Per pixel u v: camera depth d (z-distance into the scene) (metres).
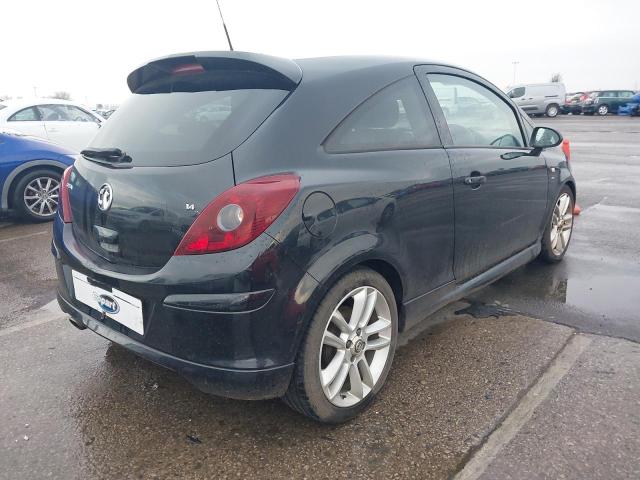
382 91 2.63
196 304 2.03
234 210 1.99
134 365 3.02
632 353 3.00
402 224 2.53
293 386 2.24
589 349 3.06
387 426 2.43
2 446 2.33
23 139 6.66
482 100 3.43
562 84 32.41
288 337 2.12
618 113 33.25
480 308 3.70
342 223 2.22
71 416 2.55
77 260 2.52
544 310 3.64
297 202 2.07
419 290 2.79
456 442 2.30
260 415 2.54
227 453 2.28
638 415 2.44
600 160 11.77
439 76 3.09
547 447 2.25
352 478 2.12
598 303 3.73
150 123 2.50
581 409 2.50
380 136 2.56
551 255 4.46
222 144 2.13
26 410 2.59
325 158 2.26
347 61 2.64
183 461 2.23
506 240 3.55
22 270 4.78
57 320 3.65
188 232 2.04
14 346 3.25
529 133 3.97
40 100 9.27
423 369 2.90
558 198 4.37
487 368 2.89
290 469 2.17
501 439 2.31
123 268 2.29
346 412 2.42
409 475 2.12
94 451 2.30
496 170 3.27
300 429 2.43
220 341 2.04
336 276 2.22
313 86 2.35
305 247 2.09
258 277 1.99
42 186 6.83
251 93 2.30
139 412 2.58
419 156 2.69
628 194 7.73
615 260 4.70
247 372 2.06
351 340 2.40
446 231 2.86
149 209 2.17
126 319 2.30
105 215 2.37
